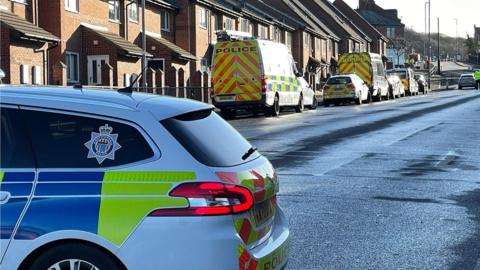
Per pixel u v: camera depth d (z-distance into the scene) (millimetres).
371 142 14828
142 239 3596
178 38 36938
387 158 12125
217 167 3838
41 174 3781
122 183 3697
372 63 37500
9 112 3971
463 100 36875
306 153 12875
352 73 36594
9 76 21391
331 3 80125
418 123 20125
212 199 3660
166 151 3799
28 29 22234
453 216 7301
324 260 5621
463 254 5801
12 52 21812
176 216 3617
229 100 23812
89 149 3848
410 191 8797
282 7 59188
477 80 65938
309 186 9188
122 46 27656
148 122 3889
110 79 26109
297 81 27219
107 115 3910
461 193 8648
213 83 24016
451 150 13273
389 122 20578
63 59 25594
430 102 35125
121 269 3645
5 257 3652
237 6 43000
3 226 3674
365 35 80062
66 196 3688
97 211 3639
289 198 8328
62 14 25438
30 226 3650
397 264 5508
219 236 3627
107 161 3807
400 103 34875
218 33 24625
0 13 21859
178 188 3668
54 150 3865
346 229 6719
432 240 6281
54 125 3928
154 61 32719
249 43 23609
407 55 113000
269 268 3961
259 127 19188
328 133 16984
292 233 6551
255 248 3908
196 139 3963
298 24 56281
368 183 9430
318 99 42250
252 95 23578
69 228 3621
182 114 4074
